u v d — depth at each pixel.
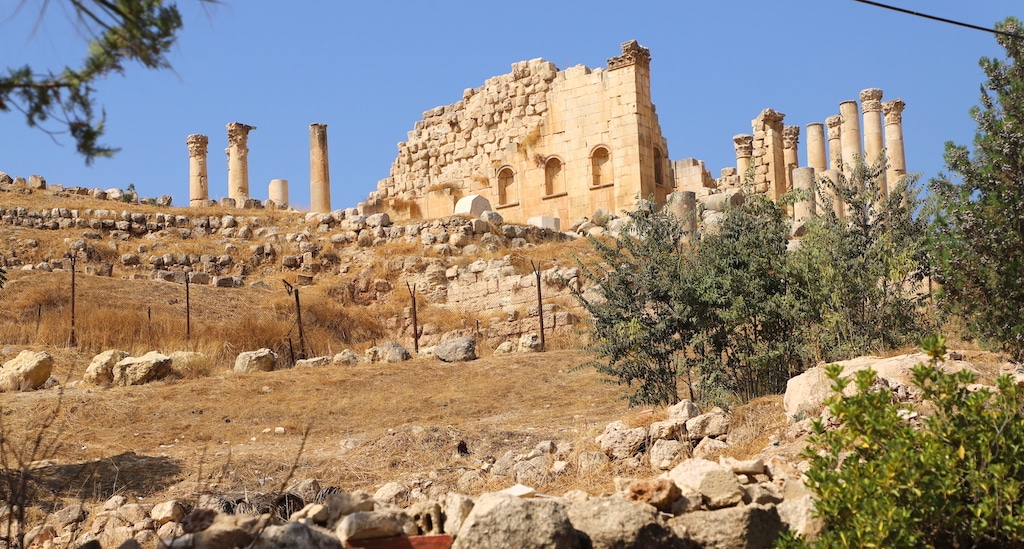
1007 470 8.13
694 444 12.97
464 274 37.31
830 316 15.30
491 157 51.62
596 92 48.16
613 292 17.25
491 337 32.25
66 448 17.70
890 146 45.22
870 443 8.46
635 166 46.69
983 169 13.80
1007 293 13.68
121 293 32.81
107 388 22.59
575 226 45.56
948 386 8.66
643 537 8.22
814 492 8.48
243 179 54.78
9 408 20.23
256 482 14.84
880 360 13.16
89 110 6.46
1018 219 13.62
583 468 13.09
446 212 52.44
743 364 16.20
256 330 30.23
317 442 18.22
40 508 13.90
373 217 42.62
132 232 44.03
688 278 16.48
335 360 26.16
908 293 16.42
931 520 8.02
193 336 29.03
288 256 41.41
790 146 51.59
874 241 16.58
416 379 23.45
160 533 12.11
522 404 20.48
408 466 15.48
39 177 50.09
